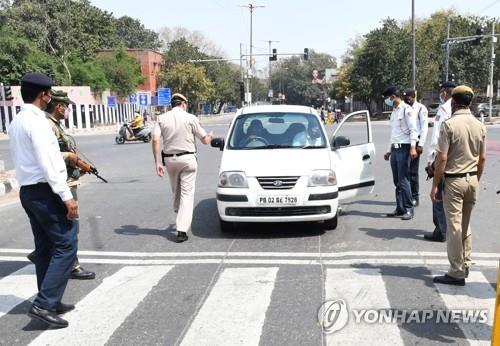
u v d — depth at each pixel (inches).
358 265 220.8
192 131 267.0
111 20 2290.8
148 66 2411.4
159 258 240.5
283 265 223.9
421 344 148.1
